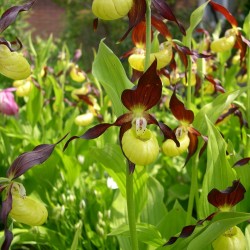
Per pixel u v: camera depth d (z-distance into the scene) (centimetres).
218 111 55
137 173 55
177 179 86
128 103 44
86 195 74
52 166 76
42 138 92
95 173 83
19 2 116
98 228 64
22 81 90
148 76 43
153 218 63
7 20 42
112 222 64
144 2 44
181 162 91
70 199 69
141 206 57
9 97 91
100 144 77
